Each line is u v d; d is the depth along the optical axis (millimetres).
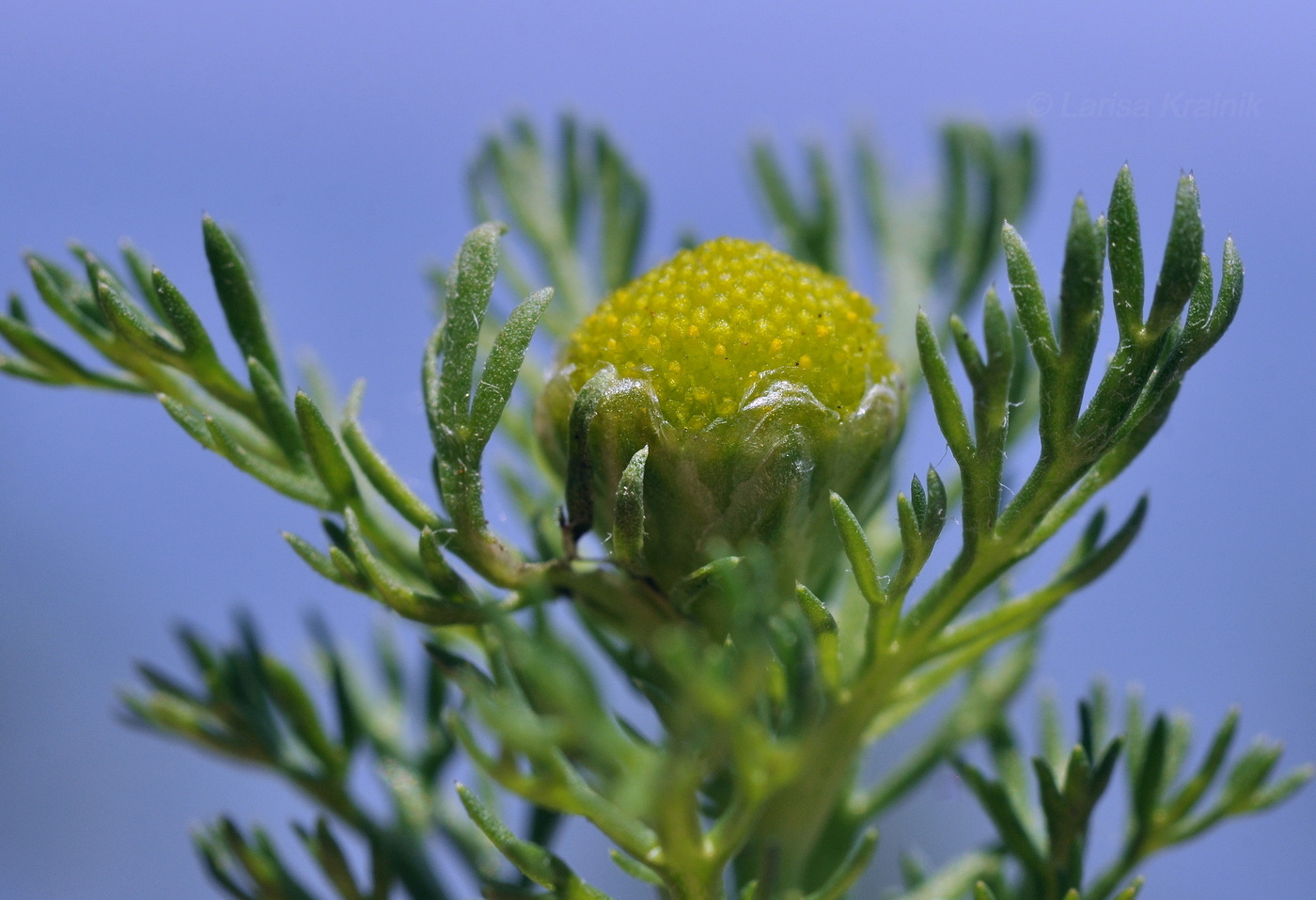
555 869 61
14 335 66
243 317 65
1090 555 65
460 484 62
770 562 60
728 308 63
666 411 63
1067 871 65
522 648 58
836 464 64
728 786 66
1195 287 62
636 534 62
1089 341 62
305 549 63
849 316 65
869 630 64
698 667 60
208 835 68
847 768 67
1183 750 68
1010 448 69
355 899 67
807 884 69
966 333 62
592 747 58
